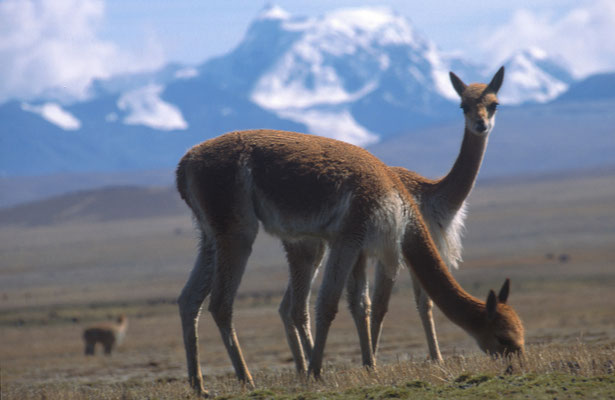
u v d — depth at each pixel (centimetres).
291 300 2889
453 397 1928
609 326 6781
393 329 8338
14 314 15100
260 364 4622
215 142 2747
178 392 2644
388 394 2012
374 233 2586
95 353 8144
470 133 3309
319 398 2075
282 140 2684
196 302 2692
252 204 2669
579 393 1858
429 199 3209
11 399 2870
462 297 2502
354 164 2608
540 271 19250
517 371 2170
